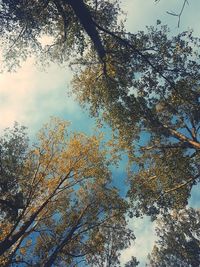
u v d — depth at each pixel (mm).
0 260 16688
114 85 22500
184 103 22047
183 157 22391
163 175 23281
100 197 20422
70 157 19375
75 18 18750
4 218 16594
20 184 17344
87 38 21172
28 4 16953
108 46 20703
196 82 21031
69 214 19703
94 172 19703
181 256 37469
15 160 16984
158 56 20328
